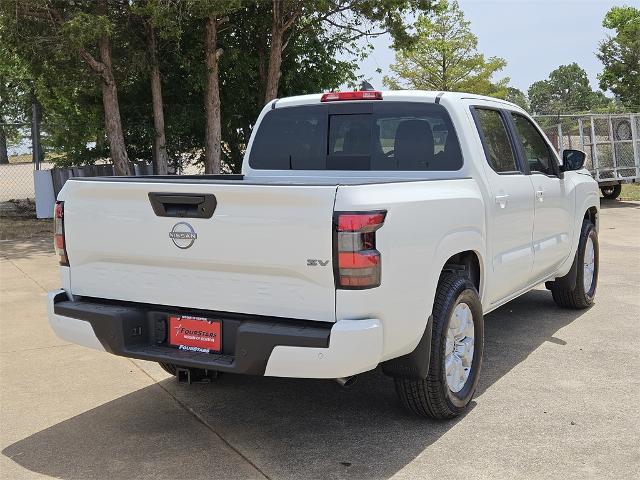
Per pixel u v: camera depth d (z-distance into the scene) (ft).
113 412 15.24
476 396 15.79
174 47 53.78
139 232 13.05
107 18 45.29
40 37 45.96
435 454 12.85
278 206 11.73
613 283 27.78
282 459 12.79
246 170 18.72
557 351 19.02
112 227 13.37
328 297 11.58
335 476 12.06
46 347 20.03
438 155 16.22
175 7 45.50
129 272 13.43
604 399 15.46
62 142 56.59
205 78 53.26
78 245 13.91
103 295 13.82
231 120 60.80
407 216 12.44
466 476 11.94
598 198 24.20
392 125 16.79
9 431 14.25
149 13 45.73
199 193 12.28
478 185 15.80
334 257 11.40
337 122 17.47
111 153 49.70
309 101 17.83
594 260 24.07
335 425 14.35
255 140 18.62
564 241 21.09
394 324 12.21
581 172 23.47
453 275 14.47
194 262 12.56
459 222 14.37
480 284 15.94
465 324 14.80
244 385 16.90
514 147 18.44
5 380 17.28
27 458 12.98
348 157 17.30
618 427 13.94
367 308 11.55
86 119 55.77
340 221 11.34
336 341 11.32
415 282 12.71
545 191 19.39
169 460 12.82
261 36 57.77
